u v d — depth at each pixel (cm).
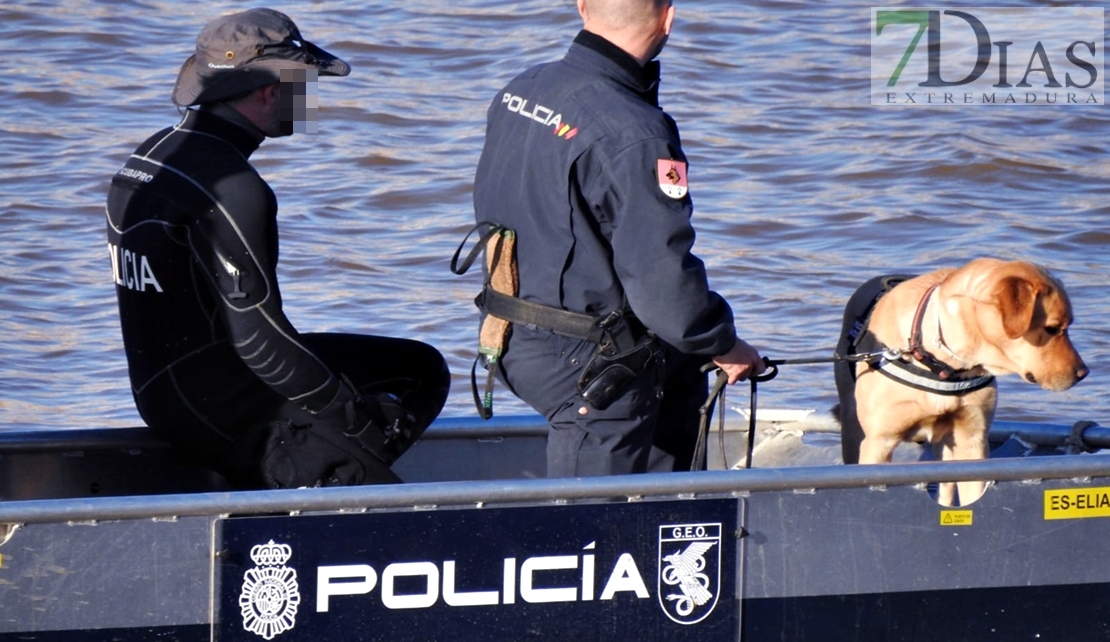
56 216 2877
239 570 1003
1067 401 2239
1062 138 3612
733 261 2720
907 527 1108
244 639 1010
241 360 1181
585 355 1158
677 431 1320
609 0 1134
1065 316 1269
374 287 2555
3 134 3334
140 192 1146
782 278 2641
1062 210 3094
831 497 1090
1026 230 2956
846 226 2939
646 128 1098
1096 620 1157
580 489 1044
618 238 1100
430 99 3703
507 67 3975
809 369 2300
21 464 1280
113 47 4103
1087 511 1141
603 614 1067
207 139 1145
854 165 3325
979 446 1367
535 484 1040
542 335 1165
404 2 4603
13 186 3020
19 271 2609
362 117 3534
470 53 4109
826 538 1093
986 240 2877
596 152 1105
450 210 2953
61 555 975
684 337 1102
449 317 2434
